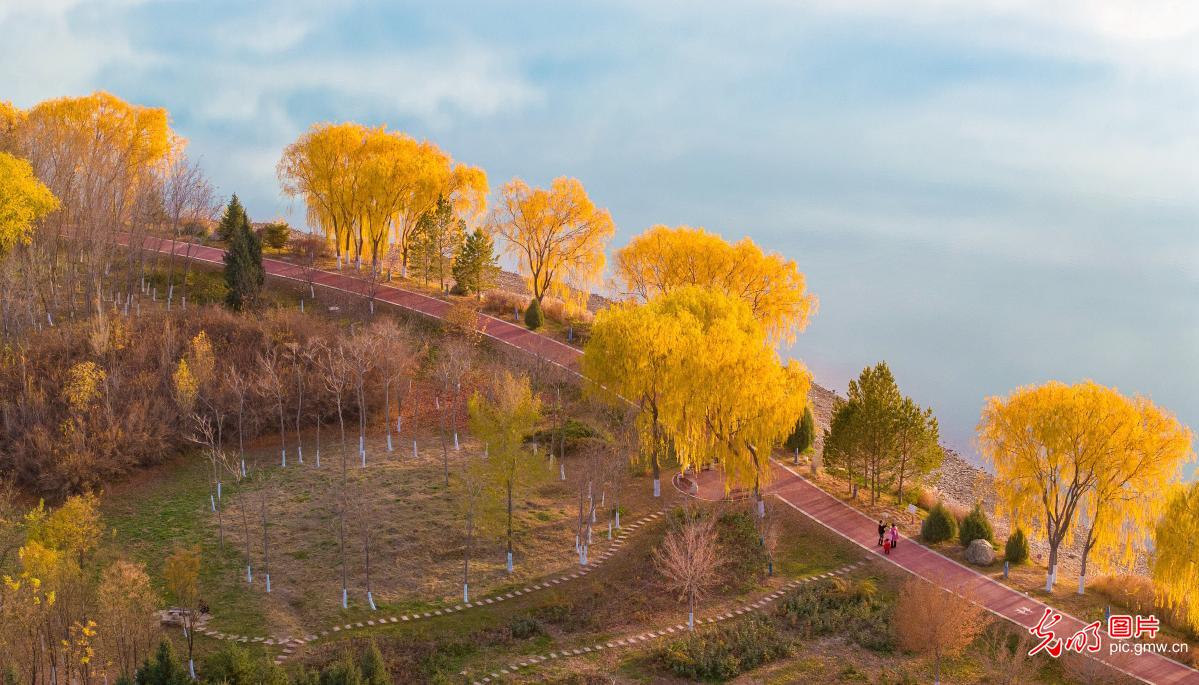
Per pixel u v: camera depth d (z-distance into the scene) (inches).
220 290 3914.9
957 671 2127.2
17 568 2202.3
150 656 1913.1
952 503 3221.0
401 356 3282.5
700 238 3868.1
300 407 3085.6
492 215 4384.8
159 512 2679.6
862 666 2135.8
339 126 4424.2
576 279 4372.5
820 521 2783.0
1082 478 2455.7
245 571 2390.5
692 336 2797.7
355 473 2896.2
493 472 2559.1
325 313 3914.9
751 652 2150.6
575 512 2741.1
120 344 3208.7
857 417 2891.2
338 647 2091.5
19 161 3408.0
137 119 4446.4
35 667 1868.8
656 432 2866.6
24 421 2837.1
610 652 2153.1
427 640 2144.4
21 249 3496.6
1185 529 2267.5
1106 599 2454.5
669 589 2388.0
